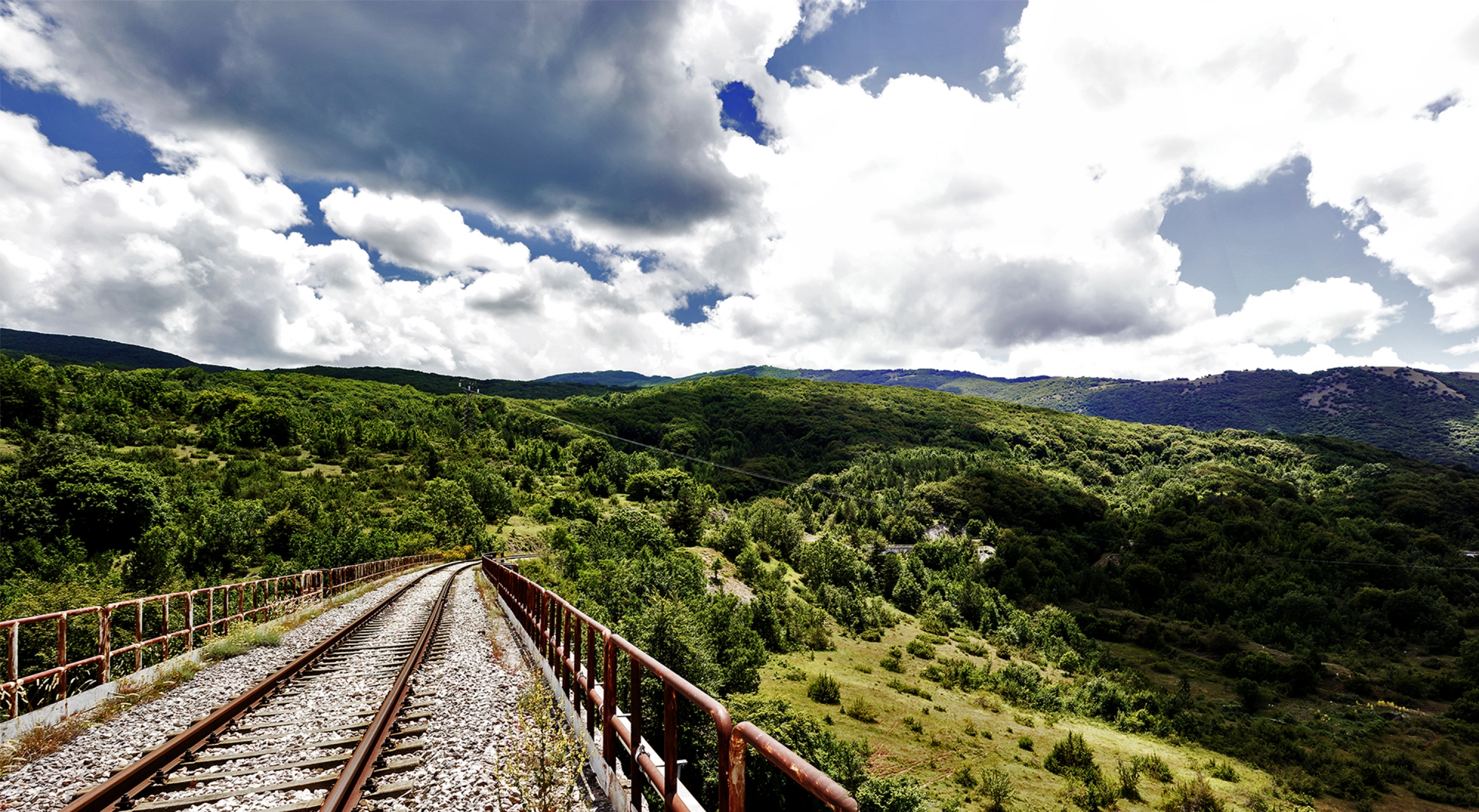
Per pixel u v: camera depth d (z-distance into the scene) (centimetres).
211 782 554
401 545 6525
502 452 14950
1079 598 12269
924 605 9488
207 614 1228
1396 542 13325
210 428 11425
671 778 342
